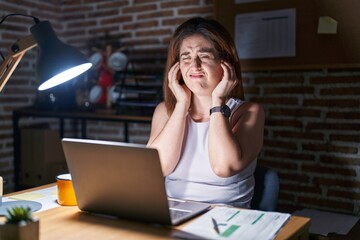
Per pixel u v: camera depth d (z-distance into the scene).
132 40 3.44
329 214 2.58
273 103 2.84
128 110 3.07
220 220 1.19
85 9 3.65
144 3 3.36
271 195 1.64
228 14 2.90
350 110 2.58
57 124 3.79
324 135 2.67
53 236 1.09
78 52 1.37
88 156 1.20
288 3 2.69
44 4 3.58
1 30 3.18
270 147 2.87
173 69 1.76
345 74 2.58
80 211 1.31
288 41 2.71
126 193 1.18
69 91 3.41
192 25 1.75
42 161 3.16
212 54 1.70
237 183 1.64
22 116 3.40
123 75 3.36
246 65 2.87
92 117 3.01
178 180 1.69
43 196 1.50
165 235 1.08
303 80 2.72
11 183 3.39
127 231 1.12
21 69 3.39
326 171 2.68
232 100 1.77
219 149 1.55
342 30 2.53
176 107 1.70
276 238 1.06
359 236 2.17
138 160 1.11
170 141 1.66
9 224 0.95
